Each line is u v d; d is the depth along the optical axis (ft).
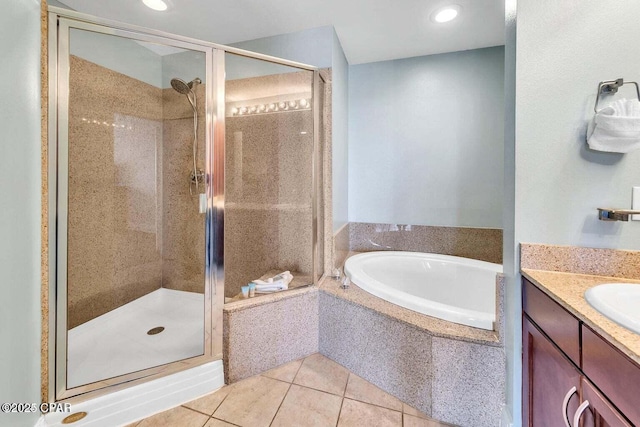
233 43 6.95
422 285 7.00
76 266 5.71
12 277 3.23
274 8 5.69
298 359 5.64
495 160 7.23
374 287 5.42
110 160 6.37
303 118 6.38
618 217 2.99
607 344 2.06
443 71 7.56
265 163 6.65
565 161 3.29
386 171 8.17
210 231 5.34
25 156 3.47
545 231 3.39
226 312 4.92
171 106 7.19
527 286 3.33
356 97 8.32
